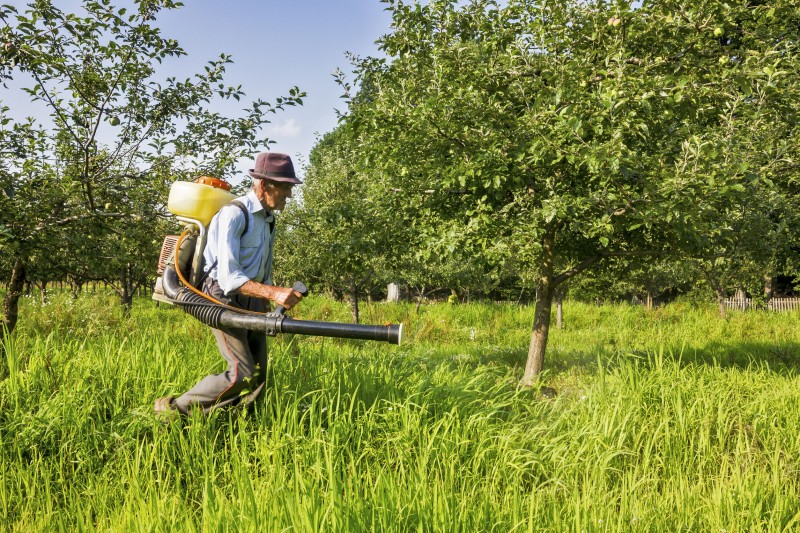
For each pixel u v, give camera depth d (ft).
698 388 18.39
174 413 12.04
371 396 14.61
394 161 24.12
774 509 11.00
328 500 9.42
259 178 12.17
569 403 17.16
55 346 14.83
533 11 23.16
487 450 12.64
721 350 34.12
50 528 9.30
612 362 26.81
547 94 22.11
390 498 9.59
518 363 31.37
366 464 11.55
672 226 20.70
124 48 21.48
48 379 13.35
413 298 103.50
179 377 14.02
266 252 12.66
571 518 10.02
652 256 26.40
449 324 57.72
